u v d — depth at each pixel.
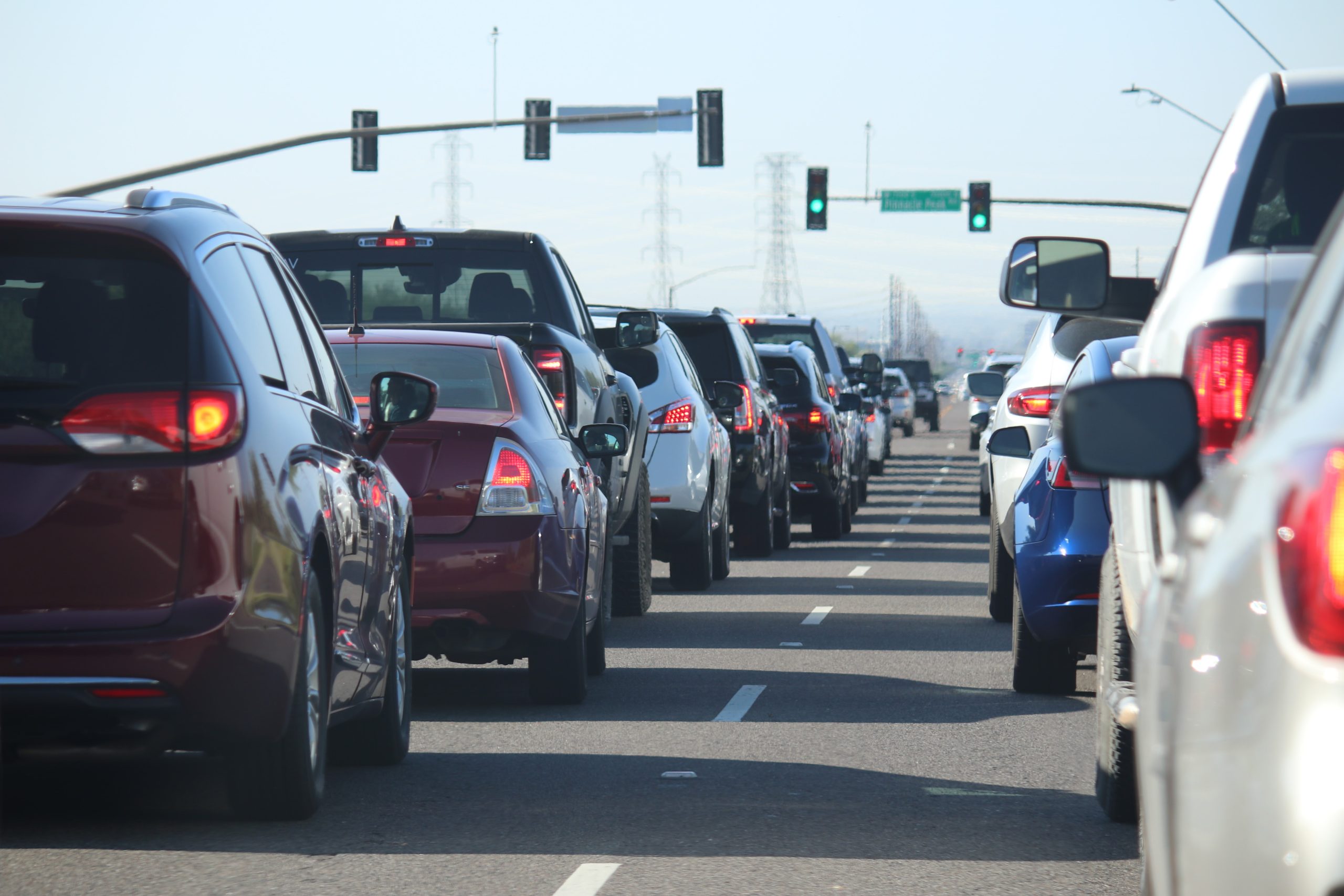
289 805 23.31
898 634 48.31
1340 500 9.19
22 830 23.25
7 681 20.42
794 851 22.80
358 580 25.36
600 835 23.58
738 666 41.81
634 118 151.50
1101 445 13.05
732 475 72.00
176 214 22.22
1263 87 21.23
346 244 49.06
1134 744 23.77
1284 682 9.27
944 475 153.12
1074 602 33.25
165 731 21.03
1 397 20.84
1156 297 25.08
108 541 20.72
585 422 44.56
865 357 137.88
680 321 71.56
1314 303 11.65
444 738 31.55
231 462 21.06
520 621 32.66
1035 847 23.09
